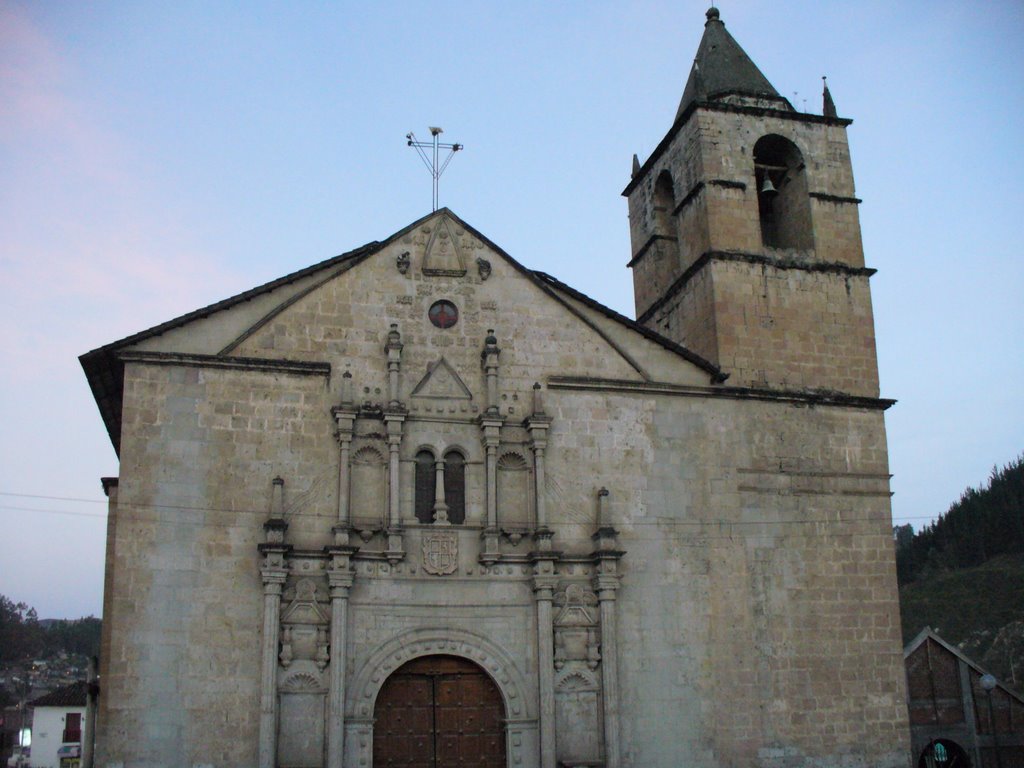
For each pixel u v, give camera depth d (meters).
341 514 32.00
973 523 140.62
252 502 31.84
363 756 30.61
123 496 30.83
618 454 35.72
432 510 33.59
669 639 34.16
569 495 34.81
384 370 34.47
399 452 33.25
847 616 36.50
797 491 37.38
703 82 45.34
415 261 36.03
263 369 33.16
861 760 35.00
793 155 43.78
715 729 33.66
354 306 34.84
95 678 38.31
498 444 34.38
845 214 42.75
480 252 36.84
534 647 32.84
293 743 30.09
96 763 28.67
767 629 35.41
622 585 34.22
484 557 32.84
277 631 30.48
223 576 30.88
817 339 40.47
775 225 44.91
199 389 32.44
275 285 34.28
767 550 36.25
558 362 36.28
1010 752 44.16
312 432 33.06
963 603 117.56
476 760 32.09
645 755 32.78
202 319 33.47
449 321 35.75
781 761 34.12
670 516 35.53
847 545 37.38
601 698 32.72
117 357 32.16
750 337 39.62
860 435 39.00
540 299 36.81
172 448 31.67
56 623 192.50
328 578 31.38
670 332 43.34
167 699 29.47
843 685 35.62
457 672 32.72
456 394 34.78
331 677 30.50
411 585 32.44
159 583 30.34
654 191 46.66
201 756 29.25
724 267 40.19
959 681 44.78
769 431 37.75
